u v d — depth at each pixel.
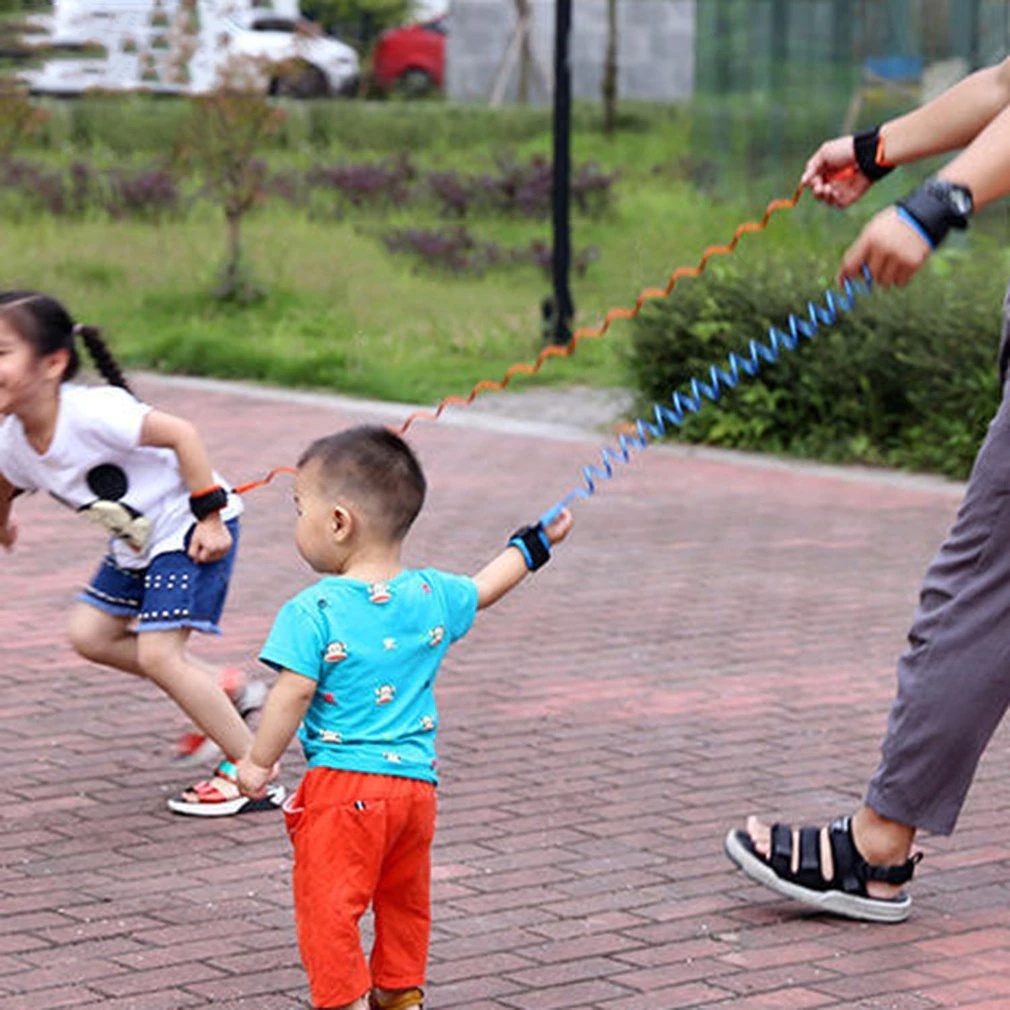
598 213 32.66
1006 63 6.57
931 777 6.80
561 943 6.76
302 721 5.84
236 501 7.98
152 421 7.57
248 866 7.46
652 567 13.27
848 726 9.60
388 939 5.86
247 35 40.62
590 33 47.25
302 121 39.97
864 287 6.45
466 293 26.66
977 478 6.62
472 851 7.66
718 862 7.62
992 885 7.45
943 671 6.71
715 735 9.38
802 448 17.92
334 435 5.88
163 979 6.37
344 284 26.09
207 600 7.92
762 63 32.56
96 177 32.16
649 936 6.84
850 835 7.01
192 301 25.23
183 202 30.81
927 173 27.14
